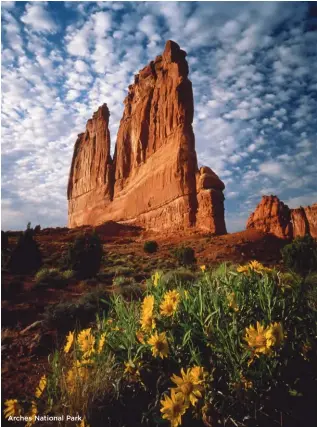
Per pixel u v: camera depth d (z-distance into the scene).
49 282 11.38
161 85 59.44
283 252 14.41
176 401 2.03
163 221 48.84
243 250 31.30
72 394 2.50
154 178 53.06
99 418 2.37
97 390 2.48
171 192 48.25
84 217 73.25
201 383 2.06
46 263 20.02
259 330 2.04
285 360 2.08
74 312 6.26
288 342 2.18
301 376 2.12
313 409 2.06
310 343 2.19
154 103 60.03
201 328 2.36
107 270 17.86
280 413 2.04
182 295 2.63
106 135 74.56
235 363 2.08
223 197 44.16
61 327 6.01
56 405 2.49
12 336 5.84
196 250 32.09
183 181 46.62
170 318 2.52
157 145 56.34
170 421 2.14
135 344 2.57
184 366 2.30
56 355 2.92
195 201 45.12
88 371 2.69
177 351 2.34
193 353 2.17
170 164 49.66
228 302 2.39
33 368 4.30
